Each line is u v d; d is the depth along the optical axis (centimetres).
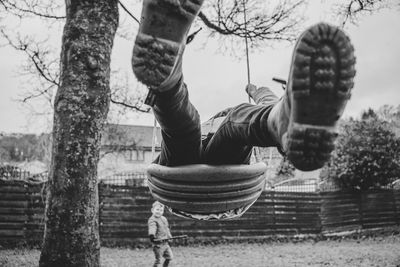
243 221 1309
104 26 336
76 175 309
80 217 303
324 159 144
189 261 895
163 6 140
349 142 1522
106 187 1154
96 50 328
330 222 1448
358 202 1516
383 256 938
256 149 259
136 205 1173
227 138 204
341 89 134
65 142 313
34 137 1902
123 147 1374
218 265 838
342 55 131
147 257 947
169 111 181
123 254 991
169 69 146
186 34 149
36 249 1014
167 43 144
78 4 335
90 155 316
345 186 1525
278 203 1375
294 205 1401
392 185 1650
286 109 146
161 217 750
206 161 225
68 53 328
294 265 835
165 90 168
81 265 296
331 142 141
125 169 1622
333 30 129
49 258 296
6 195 1052
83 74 322
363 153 1485
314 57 131
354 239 1373
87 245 302
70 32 331
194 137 205
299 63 132
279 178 1869
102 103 327
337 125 142
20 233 1051
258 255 1002
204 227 1251
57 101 323
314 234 1412
